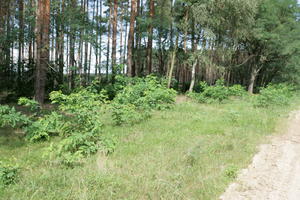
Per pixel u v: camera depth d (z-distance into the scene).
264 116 9.98
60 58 14.88
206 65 18.56
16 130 6.87
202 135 7.03
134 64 21.34
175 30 18.09
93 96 7.91
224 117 9.66
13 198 3.31
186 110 11.13
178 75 28.91
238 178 4.42
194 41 18.42
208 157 5.26
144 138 6.48
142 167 4.55
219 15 15.89
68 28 13.74
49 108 10.15
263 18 21.95
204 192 3.81
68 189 3.59
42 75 9.98
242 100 16.23
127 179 4.07
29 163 4.62
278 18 22.72
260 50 26.14
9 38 12.55
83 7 19.44
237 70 32.72
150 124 8.02
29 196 3.42
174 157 5.10
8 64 15.13
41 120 6.34
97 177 3.95
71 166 4.50
